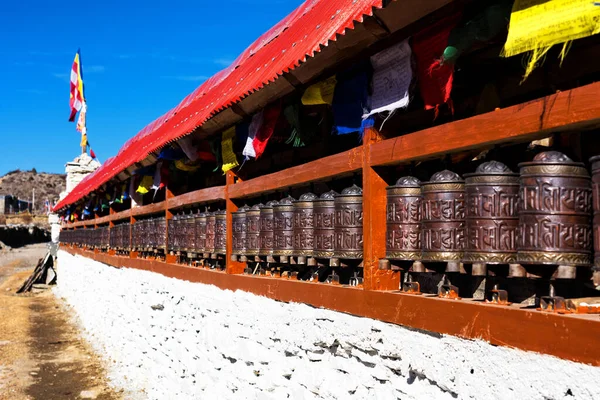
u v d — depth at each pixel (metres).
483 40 3.07
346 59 3.91
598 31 2.34
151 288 9.05
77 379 9.79
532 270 2.90
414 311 3.49
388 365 3.71
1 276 33.88
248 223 5.99
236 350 5.68
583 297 3.12
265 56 5.60
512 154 3.51
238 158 6.48
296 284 4.83
